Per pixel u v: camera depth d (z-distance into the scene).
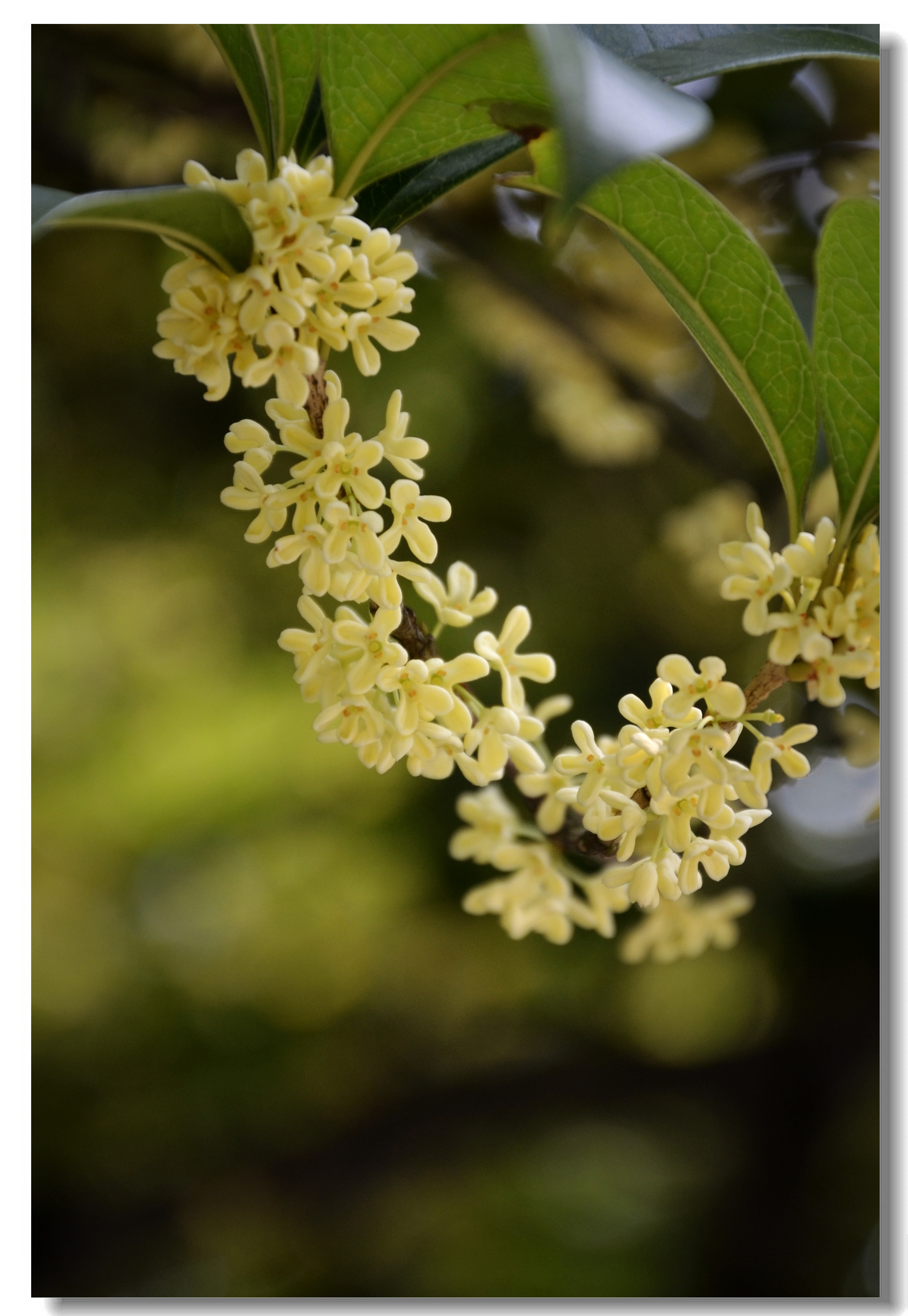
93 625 1.00
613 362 0.52
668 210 0.28
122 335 0.83
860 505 0.28
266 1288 1.06
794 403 0.29
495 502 0.83
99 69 0.55
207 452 0.91
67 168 0.58
